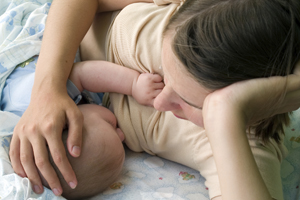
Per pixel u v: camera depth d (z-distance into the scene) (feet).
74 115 2.41
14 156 2.31
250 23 1.54
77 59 3.54
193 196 2.56
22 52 3.24
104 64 3.00
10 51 3.20
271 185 2.22
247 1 1.60
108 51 3.21
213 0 1.73
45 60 2.77
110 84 2.97
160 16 2.88
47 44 2.89
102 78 2.96
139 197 2.53
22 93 2.93
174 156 2.87
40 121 2.29
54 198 2.24
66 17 3.00
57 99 2.46
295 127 3.29
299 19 1.58
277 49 1.58
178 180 2.75
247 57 1.58
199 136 2.62
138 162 2.99
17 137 2.34
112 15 3.34
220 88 1.72
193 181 2.74
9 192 2.10
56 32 2.93
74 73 2.98
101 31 3.40
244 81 1.69
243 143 1.61
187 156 2.74
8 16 3.69
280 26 1.55
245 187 1.54
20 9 3.82
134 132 2.98
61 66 2.76
